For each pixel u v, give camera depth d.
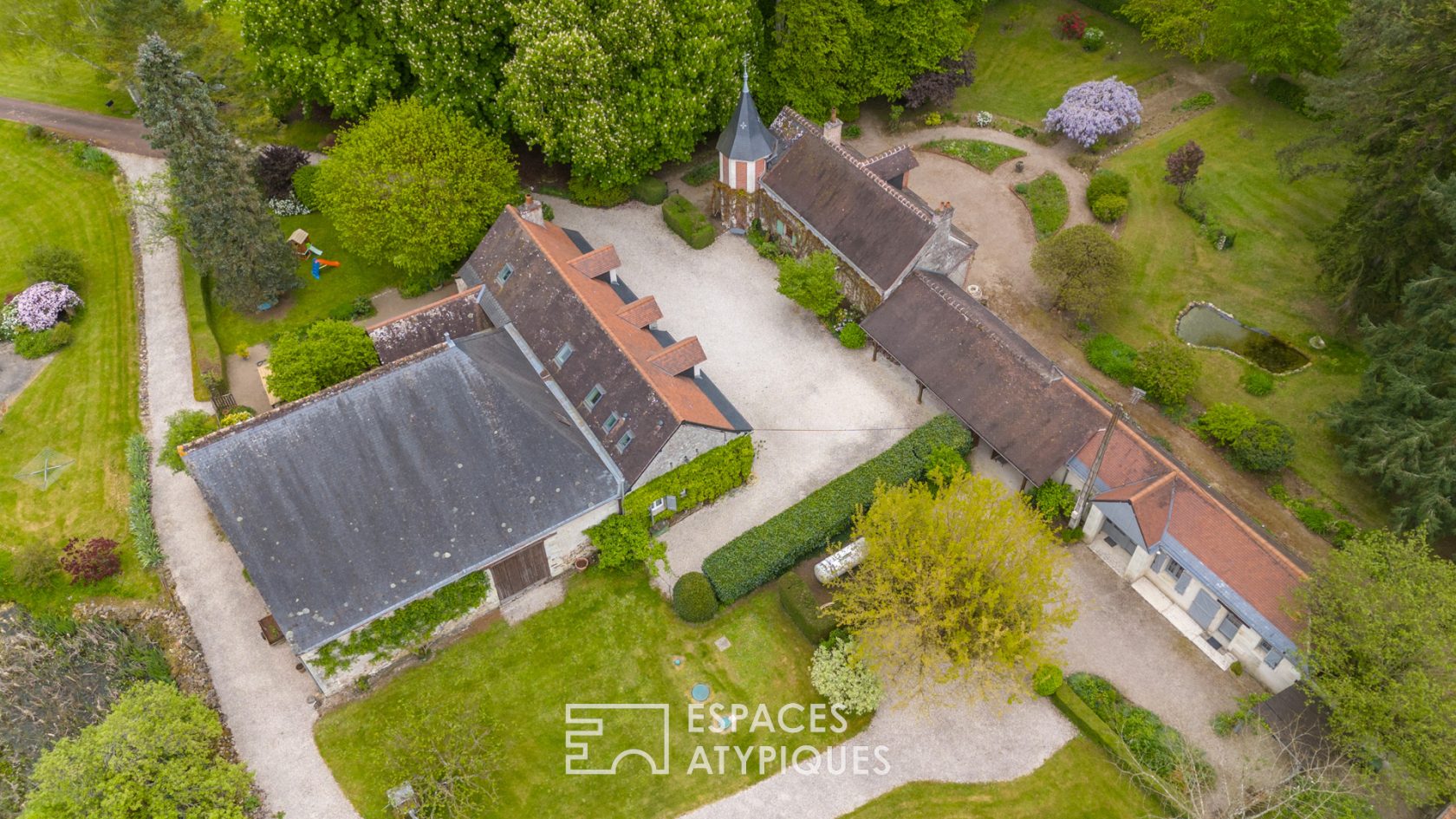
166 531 41.50
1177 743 34.06
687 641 38.09
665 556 39.97
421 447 36.47
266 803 33.62
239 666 37.34
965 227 56.94
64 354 49.12
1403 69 42.59
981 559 32.91
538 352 43.59
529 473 37.62
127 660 37.59
